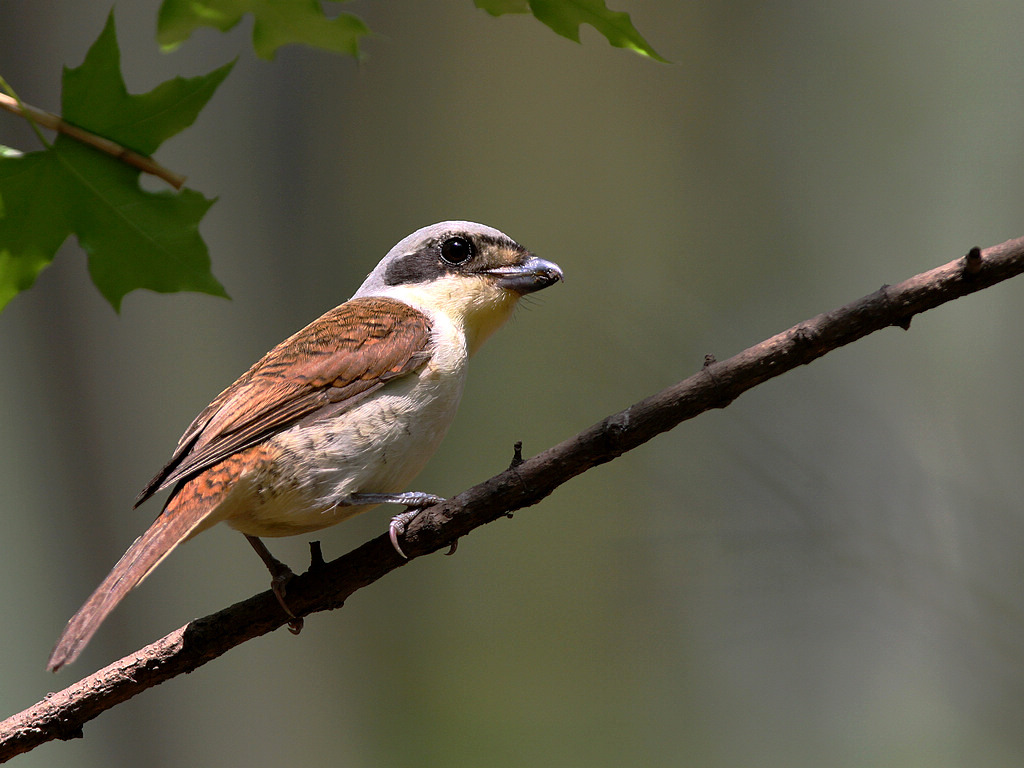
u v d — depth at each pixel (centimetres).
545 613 1547
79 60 1480
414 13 1861
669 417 509
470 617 1597
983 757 879
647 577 1349
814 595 888
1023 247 469
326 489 604
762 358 500
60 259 1416
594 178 1933
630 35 420
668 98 1970
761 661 1264
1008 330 1341
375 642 1559
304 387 606
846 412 971
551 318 1570
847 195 1788
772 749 1247
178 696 1358
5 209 421
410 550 550
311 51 1712
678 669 1366
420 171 1831
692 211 1870
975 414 1158
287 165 1695
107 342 1447
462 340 672
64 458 1414
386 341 632
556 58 1956
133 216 431
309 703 1465
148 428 1460
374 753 1459
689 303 1355
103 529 1417
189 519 569
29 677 1386
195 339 1533
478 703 1473
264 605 554
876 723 1178
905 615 877
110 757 1310
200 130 1611
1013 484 975
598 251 1827
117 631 1349
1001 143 1723
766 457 946
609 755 1346
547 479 532
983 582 867
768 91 1942
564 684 1462
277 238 1664
